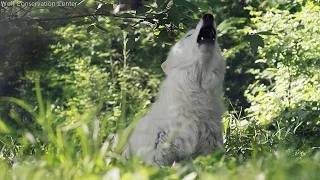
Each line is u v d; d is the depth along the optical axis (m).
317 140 15.47
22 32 14.15
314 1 24.86
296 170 8.35
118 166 8.70
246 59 32.41
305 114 18.28
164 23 13.34
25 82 21.38
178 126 11.64
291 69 23.47
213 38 11.89
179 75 11.88
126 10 13.63
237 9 33.50
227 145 14.05
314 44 23.31
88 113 9.37
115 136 11.12
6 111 18.70
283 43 23.55
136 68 29.34
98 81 28.44
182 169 8.25
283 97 22.75
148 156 11.42
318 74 22.77
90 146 8.84
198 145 11.77
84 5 13.45
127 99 26.06
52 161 8.66
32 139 9.64
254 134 15.00
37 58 18.30
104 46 33.94
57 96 30.47
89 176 7.93
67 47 33.00
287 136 14.80
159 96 12.12
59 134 8.91
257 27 26.66
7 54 16.67
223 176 7.88
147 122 11.80
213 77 11.87
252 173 7.99
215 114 11.93
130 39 14.14
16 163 9.32
